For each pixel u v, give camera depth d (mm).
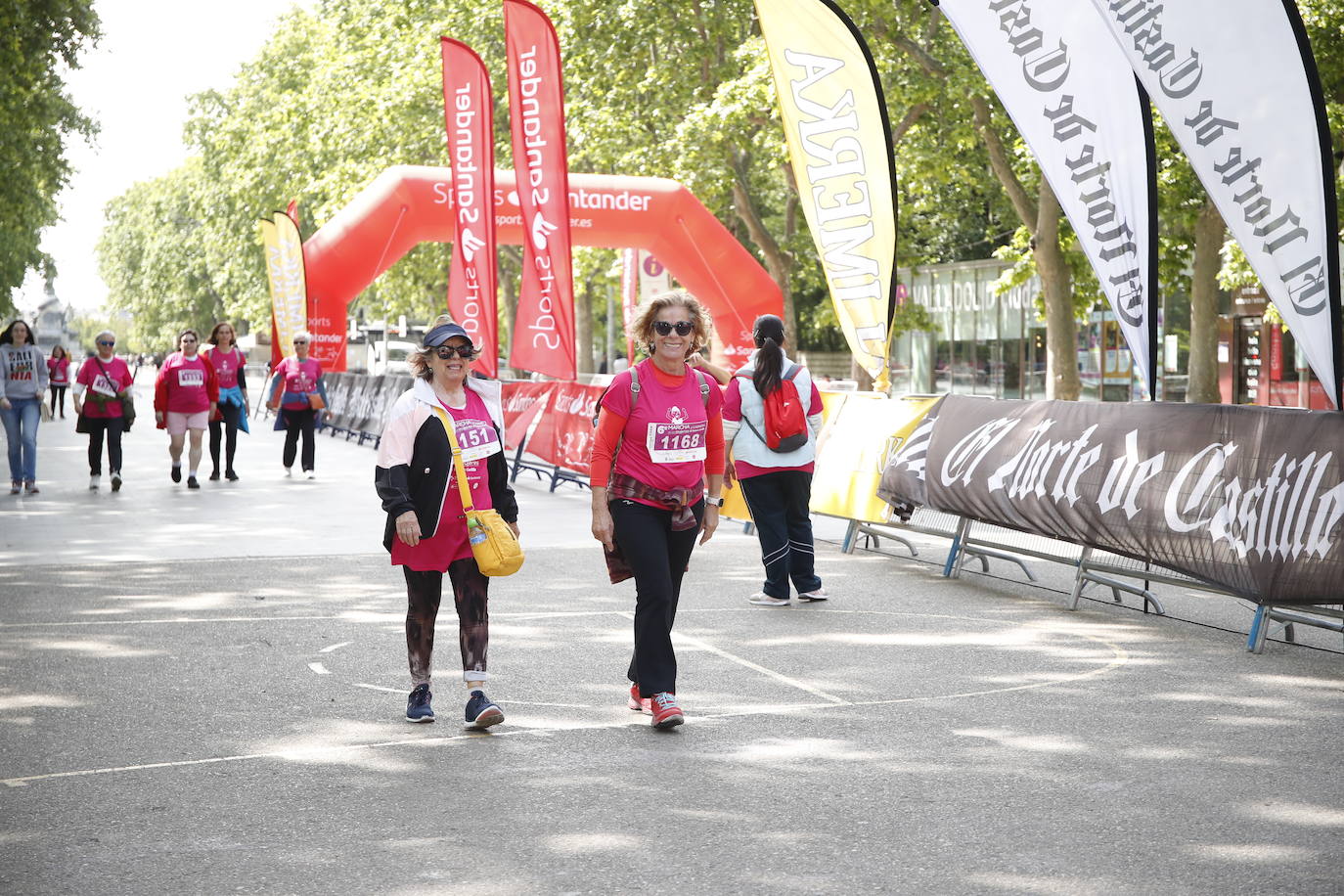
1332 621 8805
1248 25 9031
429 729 6305
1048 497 9797
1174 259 25422
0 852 4629
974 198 38375
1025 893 4270
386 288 48188
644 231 25781
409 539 6207
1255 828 4918
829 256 13141
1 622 8820
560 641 8352
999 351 45094
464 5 36125
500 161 37438
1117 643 8438
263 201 51438
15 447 16469
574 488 18469
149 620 8914
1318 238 8992
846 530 14133
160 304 86562
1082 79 10484
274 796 5266
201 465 21234
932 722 6457
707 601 9930
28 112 33469
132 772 5590
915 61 26422
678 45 31656
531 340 18312
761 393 9656
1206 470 8656
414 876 4402
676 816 5031
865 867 4496
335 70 42719
